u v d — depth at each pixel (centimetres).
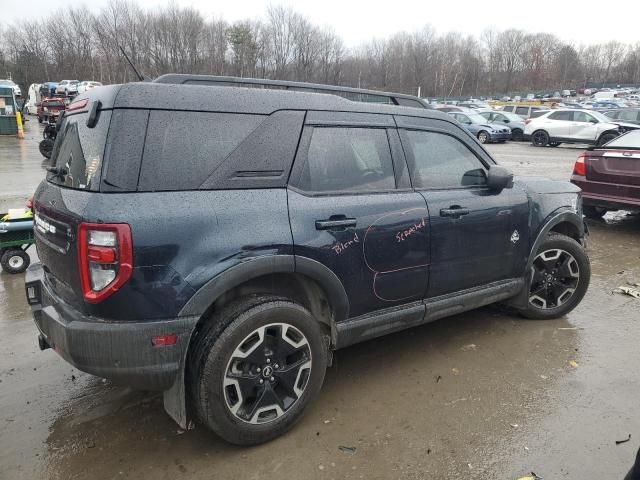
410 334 424
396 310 338
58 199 264
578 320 454
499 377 355
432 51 8300
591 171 779
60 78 6644
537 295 443
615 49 10550
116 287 235
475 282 384
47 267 291
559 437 290
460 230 360
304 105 296
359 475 261
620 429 297
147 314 242
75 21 6581
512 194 402
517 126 2603
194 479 258
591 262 637
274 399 282
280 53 6650
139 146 244
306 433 294
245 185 270
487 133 2491
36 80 6706
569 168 1514
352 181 313
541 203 425
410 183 343
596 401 326
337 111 311
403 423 303
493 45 9144
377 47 8238
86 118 266
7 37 6950
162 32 5691
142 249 236
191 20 5822
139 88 250
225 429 269
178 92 258
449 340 412
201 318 273
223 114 268
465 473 262
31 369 362
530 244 417
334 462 270
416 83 8250
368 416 310
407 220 329
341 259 298
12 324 434
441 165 365
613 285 550
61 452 277
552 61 9481
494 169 376
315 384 298
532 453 277
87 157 253
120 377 246
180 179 252
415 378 354
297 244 278
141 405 322
